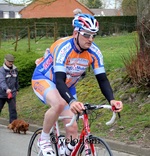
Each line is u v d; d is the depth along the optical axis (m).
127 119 8.52
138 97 9.30
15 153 7.47
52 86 4.88
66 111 4.88
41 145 5.08
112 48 20.56
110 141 7.77
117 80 10.55
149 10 9.48
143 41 9.46
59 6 50.88
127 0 22.42
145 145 7.29
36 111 10.99
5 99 9.80
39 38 29.59
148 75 9.05
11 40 32.12
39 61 5.14
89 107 4.38
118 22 36.84
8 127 9.60
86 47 4.58
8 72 9.62
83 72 4.91
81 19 4.50
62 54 4.62
